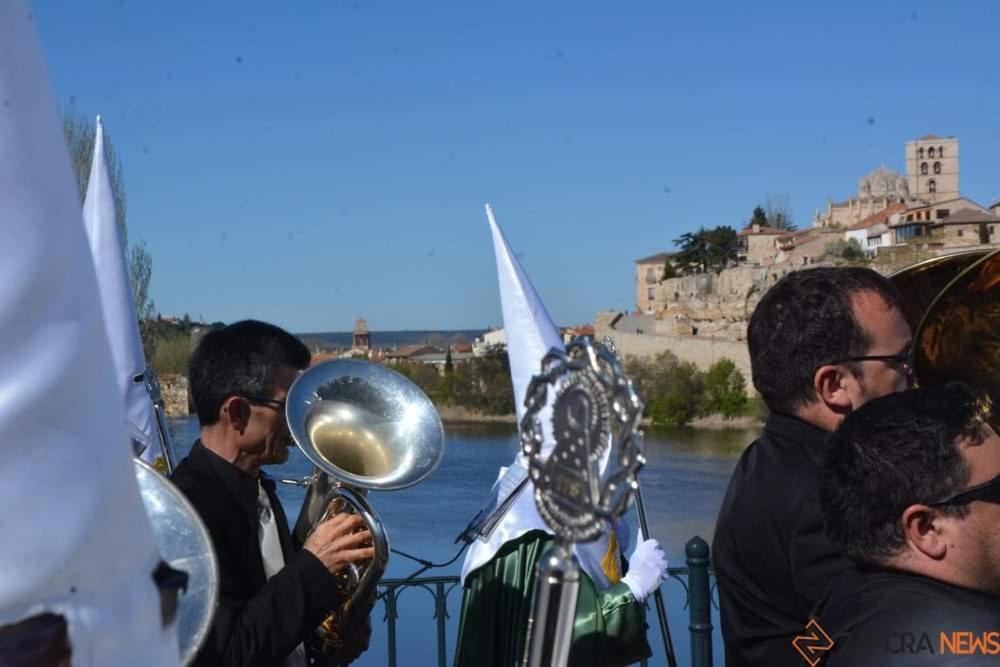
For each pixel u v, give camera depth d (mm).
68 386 1136
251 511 3135
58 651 1138
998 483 1948
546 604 1486
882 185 131625
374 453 3324
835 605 2045
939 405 2043
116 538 1200
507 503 3588
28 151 1107
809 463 2596
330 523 3088
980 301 2779
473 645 3549
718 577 2820
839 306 2691
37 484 1117
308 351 3377
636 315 100188
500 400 59094
